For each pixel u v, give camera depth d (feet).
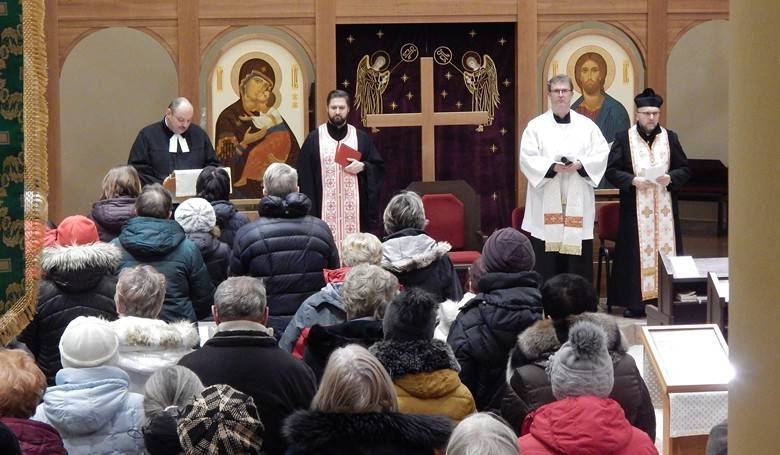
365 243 20.18
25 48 11.71
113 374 14.15
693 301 28.48
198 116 36.32
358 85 37.76
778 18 8.24
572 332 12.89
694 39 47.83
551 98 33.96
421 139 38.09
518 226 35.88
